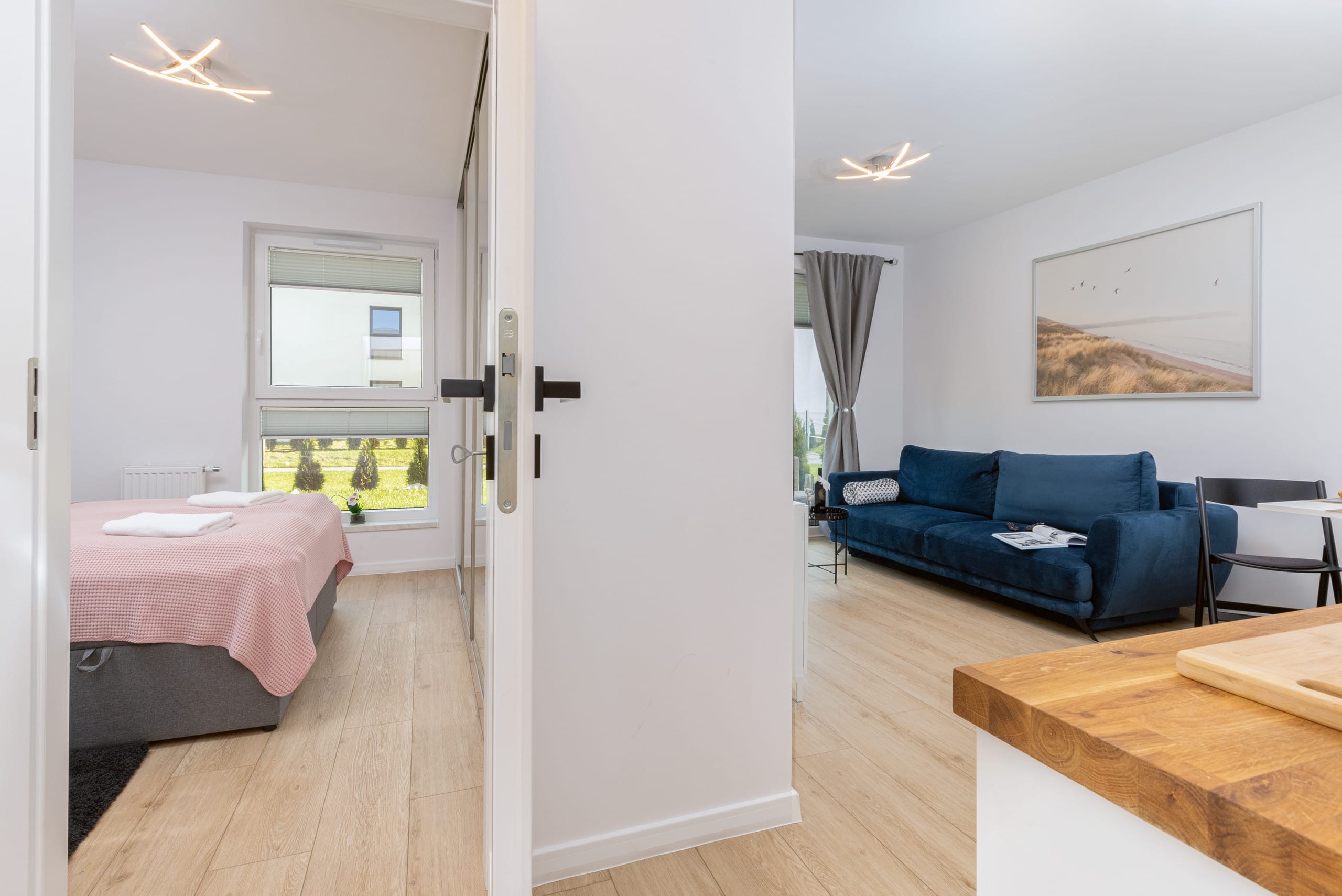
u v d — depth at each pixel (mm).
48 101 847
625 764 1510
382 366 4297
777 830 1634
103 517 2645
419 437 4379
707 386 1582
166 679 2020
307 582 2340
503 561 1079
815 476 5617
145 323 3705
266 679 2064
